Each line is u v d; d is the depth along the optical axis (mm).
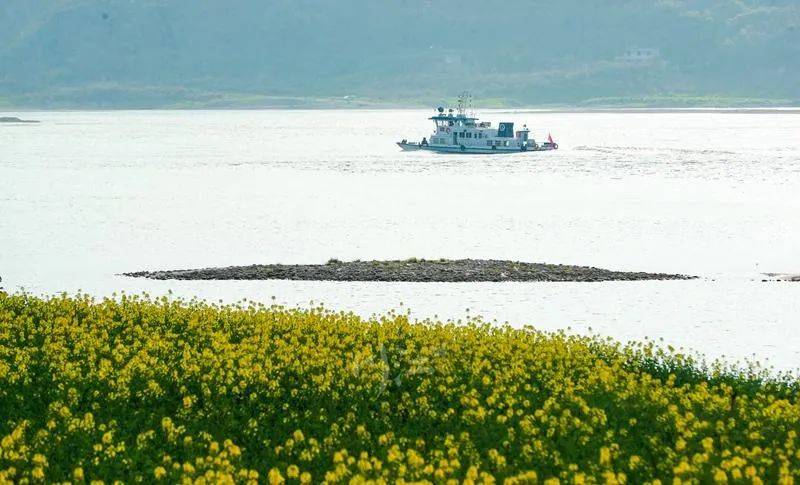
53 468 75000
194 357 110250
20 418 88938
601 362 105625
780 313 176250
